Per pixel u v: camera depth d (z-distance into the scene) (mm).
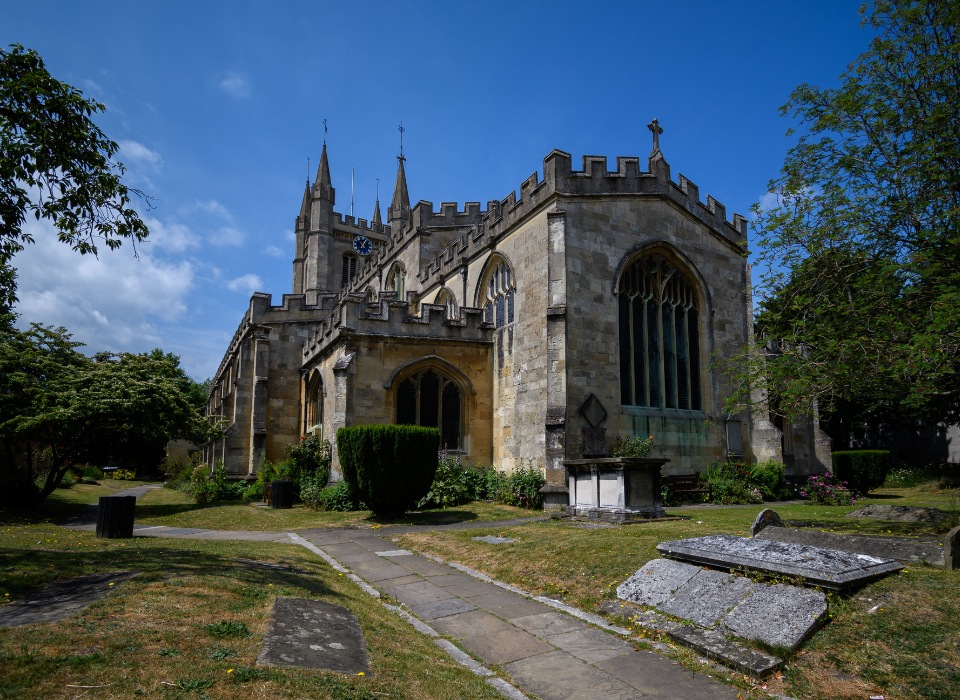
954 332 9586
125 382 25172
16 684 4469
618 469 15383
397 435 17766
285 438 34312
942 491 30969
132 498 14578
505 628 8297
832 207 12086
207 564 9375
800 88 12594
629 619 8297
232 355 42312
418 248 38094
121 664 4996
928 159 10688
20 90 10031
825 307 12047
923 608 6922
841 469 27484
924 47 11312
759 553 8477
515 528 15062
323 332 27922
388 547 14039
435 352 25453
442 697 5656
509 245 25953
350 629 7117
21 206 10773
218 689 4758
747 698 6031
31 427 22203
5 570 8305
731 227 28344
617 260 23938
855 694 5836
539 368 23078
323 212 65062
